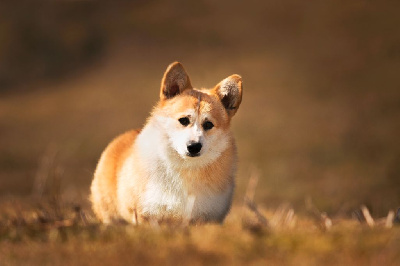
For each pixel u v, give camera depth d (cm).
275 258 523
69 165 2362
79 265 517
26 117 3281
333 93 3192
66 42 4428
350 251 536
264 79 3466
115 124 2997
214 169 754
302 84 3353
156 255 530
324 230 625
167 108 790
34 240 608
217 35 4212
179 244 559
